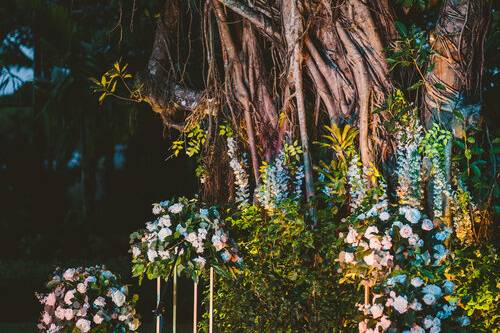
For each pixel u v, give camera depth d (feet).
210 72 25.39
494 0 26.81
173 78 26.86
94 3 47.80
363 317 18.30
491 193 21.57
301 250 20.92
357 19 22.09
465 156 21.45
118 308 21.22
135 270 21.20
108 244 60.29
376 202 19.81
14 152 64.69
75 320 21.01
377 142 21.76
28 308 40.34
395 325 17.99
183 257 20.67
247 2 23.90
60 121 53.62
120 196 62.49
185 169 56.29
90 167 62.18
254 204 23.41
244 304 21.53
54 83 52.70
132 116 38.24
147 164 57.72
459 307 20.70
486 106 24.81
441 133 20.92
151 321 39.37
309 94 23.62
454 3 21.12
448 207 21.07
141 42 38.17
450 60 21.09
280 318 20.59
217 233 20.83
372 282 18.33
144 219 61.31
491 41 24.47
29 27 52.21
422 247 18.35
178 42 27.02
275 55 23.90
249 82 24.26
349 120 22.24
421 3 23.43
